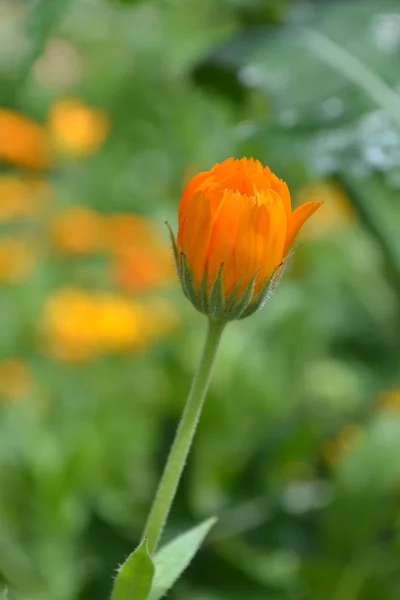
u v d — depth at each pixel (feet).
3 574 2.13
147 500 2.65
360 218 2.62
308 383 3.11
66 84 5.99
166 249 3.61
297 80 2.46
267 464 2.66
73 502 2.51
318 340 3.26
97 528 2.35
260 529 2.43
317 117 2.35
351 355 3.16
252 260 1.50
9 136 4.47
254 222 1.48
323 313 3.34
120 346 3.30
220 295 1.51
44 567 2.38
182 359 3.14
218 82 2.82
